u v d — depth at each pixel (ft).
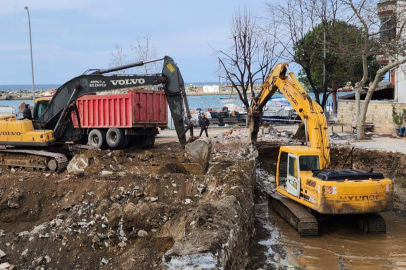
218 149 64.03
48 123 54.54
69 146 54.24
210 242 23.39
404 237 38.29
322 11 81.30
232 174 42.50
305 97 42.86
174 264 21.99
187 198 38.11
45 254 31.94
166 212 32.83
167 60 50.60
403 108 78.74
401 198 50.34
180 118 51.13
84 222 33.73
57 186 40.50
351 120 98.63
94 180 40.42
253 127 57.77
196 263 21.79
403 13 68.95
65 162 48.32
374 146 64.28
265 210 47.80
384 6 79.25
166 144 75.05
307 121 42.27
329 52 81.25
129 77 51.39
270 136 75.31
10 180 41.55
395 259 33.32
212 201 34.47
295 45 86.02
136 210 33.24
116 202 37.78
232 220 29.09
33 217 38.09
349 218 42.68
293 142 68.49
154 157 50.62
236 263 25.91
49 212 38.11
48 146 52.75
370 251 35.01
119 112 63.31
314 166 40.37
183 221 30.07
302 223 38.01
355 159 61.26
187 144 49.21
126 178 40.27
